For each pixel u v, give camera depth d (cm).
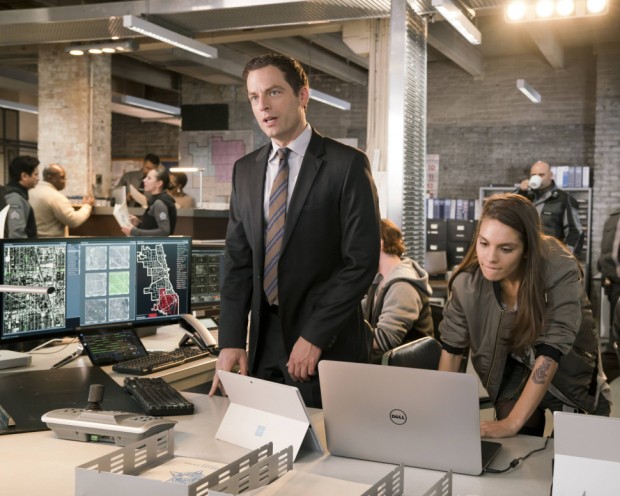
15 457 167
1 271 249
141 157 1572
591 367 237
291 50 1080
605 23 954
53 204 655
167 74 1380
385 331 324
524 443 183
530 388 197
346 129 1319
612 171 1041
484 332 217
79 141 920
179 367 261
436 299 679
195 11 613
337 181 217
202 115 1379
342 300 213
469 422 157
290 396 167
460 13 588
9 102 1237
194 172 1396
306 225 218
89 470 133
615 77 1040
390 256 351
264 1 584
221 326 228
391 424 165
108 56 948
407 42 582
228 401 217
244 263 232
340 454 171
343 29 827
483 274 209
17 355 258
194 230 691
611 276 593
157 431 173
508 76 1190
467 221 971
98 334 272
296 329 224
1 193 547
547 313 201
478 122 1211
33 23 658
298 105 215
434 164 1236
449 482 138
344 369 165
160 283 295
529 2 592
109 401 209
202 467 158
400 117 574
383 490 134
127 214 607
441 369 226
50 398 210
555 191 773
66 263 268
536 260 198
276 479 148
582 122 1150
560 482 138
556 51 1070
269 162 227
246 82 215
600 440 135
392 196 579
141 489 129
